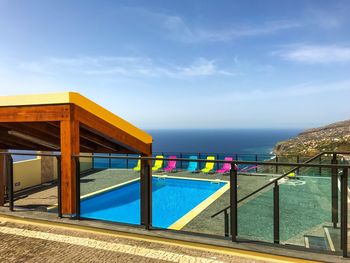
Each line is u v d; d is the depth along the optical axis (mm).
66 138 5082
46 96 5219
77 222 4645
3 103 5641
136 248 3797
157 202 10086
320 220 4867
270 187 5785
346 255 3291
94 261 3447
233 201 3850
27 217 4941
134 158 4406
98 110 5762
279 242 4137
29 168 11586
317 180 5281
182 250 3715
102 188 11453
